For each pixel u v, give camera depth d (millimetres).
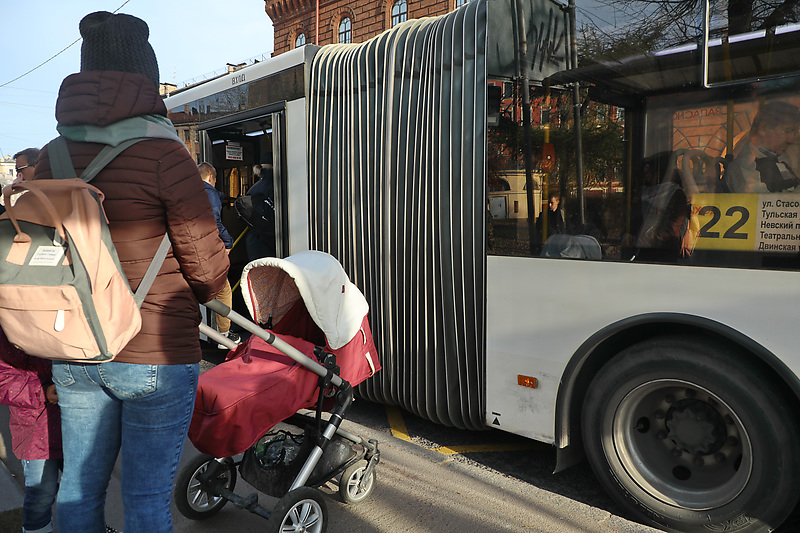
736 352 2471
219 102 5652
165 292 1734
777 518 2377
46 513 2336
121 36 1761
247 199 5473
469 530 2648
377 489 3061
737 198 2514
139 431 1746
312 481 2600
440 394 3627
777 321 2369
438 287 3582
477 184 3363
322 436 2539
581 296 2939
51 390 2119
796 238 2354
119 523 2689
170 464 1805
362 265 4117
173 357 1748
